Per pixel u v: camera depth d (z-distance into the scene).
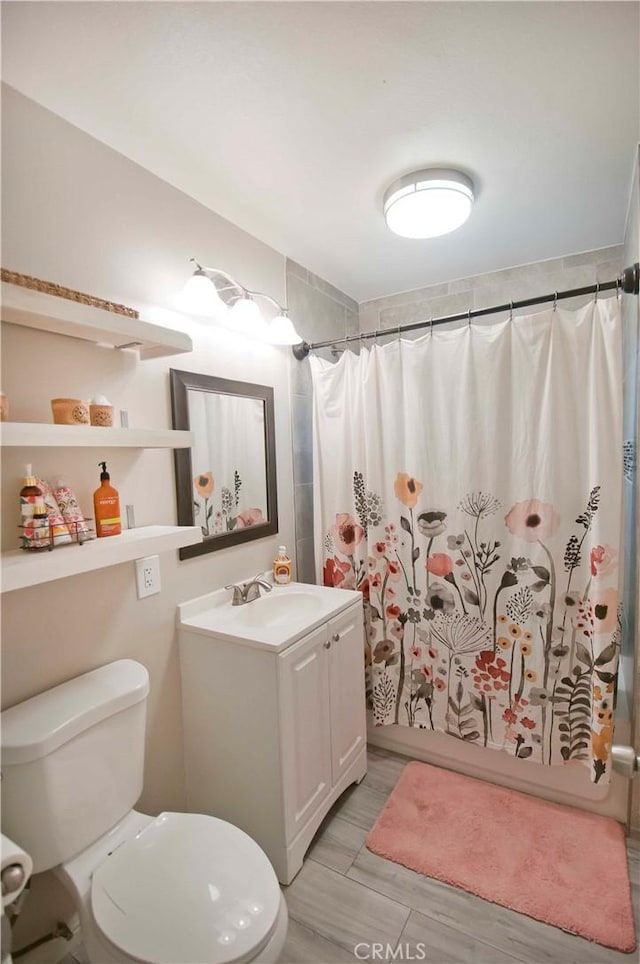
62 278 1.21
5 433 0.92
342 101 1.20
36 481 1.08
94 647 1.29
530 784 1.75
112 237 1.34
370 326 2.79
